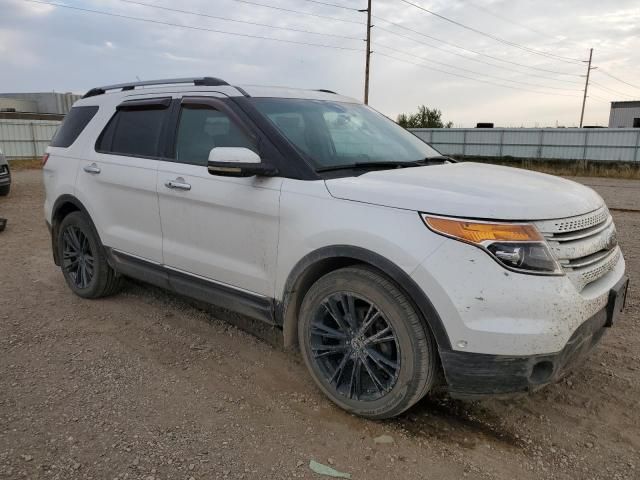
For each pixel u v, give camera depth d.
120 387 3.31
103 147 4.50
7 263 6.17
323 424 2.94
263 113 3.42
